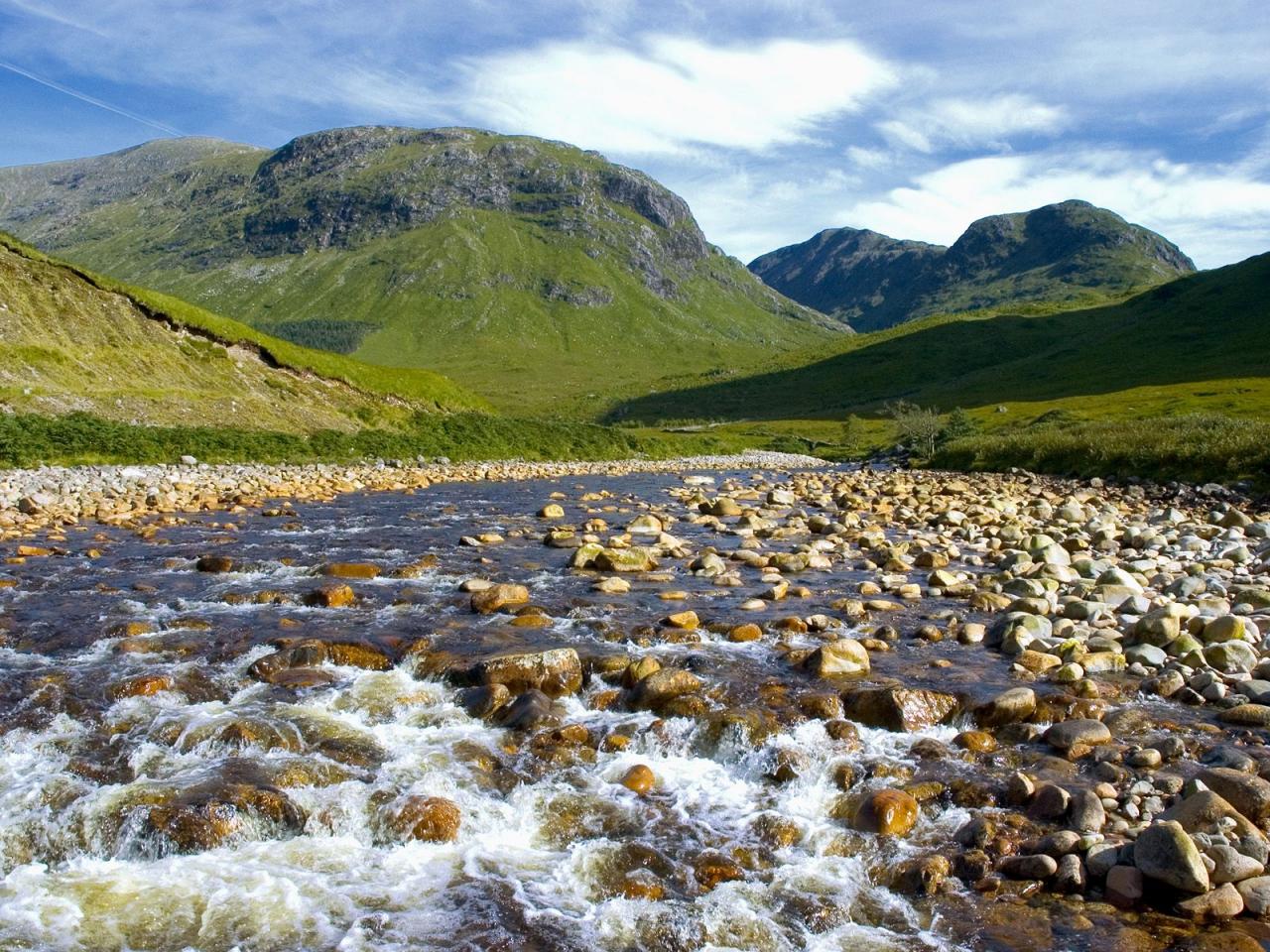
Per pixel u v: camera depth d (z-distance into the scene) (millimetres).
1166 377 153750
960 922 7148
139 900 7398
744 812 9016
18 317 55688
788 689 12008
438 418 75250
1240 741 10109
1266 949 6609
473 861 8117
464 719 11273
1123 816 8445
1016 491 44656
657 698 11688
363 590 18344
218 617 15797
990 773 9609
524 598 17031
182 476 40656
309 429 62844
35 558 21156
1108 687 11992
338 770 9625
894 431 113938
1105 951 6660
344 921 7148
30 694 11602
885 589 18766
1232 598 16859
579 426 93062
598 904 7449
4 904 7285
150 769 9570
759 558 21875
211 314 69938
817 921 7227
